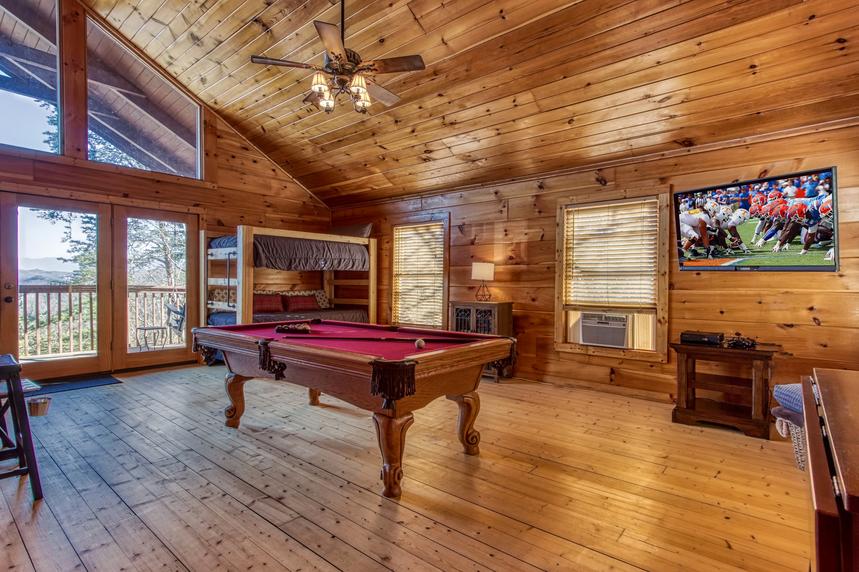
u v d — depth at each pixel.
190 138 5.79
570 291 4.94
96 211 5.05
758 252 3.80
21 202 4.57
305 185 6.92
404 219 6.39
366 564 1.84
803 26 2.89
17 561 1.83
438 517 2.21
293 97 5.05
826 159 3.50
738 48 3.12
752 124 3.70
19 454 2.41
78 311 5.00
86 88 4.96
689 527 2.14
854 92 3.21
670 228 4.26
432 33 3.70
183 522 2.13
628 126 4.06
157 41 4.96
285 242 5.43
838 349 3.48
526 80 3.88
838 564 0.72
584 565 1.85
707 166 4.06
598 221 4.74
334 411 3.89
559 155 4.70
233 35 4.44
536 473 2.72
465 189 5.74
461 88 4.18
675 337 4.24
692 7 2.96
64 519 2.15
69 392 4.42
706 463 2.88
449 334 3.22
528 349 5.22
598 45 3.39
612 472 2.74
